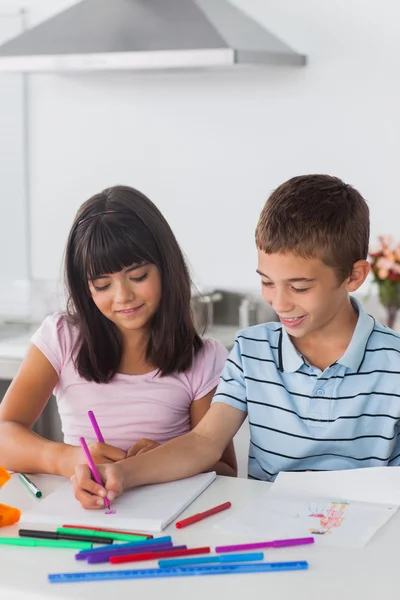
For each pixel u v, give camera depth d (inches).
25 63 118.0
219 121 135.9
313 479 60.7
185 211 139.9
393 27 125.3
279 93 132.1
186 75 136.6
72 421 76.8
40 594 45.6
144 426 75.7
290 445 66.5
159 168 140.3
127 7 120.7
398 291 122.8
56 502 58.1
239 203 136.4
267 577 47.0
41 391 75.8
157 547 50.5
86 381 76.0
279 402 67.1
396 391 65.1
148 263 70.2
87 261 69.2
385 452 65.5
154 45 113.0
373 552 50.1
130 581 46.8
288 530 53.1
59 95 144.4
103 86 141.6
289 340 67.6
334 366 65.7
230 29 116.3
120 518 54.8
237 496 59.4
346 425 65.2
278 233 60.8
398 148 127.5
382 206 129.5
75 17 122.3
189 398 76.8
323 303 62.0
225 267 138.8
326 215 60.8
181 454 62.9
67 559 49.8
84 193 145.2
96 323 74.2
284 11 130.0
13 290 150.3
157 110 139.0
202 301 129.3
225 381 69.3
